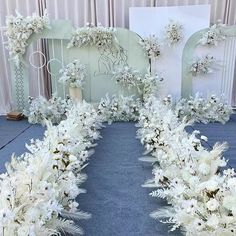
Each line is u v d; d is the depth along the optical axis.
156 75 3.19
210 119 3.03
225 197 0.98
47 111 3.01
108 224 1.22
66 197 1.18
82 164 1.81
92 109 2.60
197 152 1.31
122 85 3.25
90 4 3.31
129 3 3.31
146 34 3.22
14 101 3.35
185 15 3.16
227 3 3.30
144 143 2.21
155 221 1.24
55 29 3.09
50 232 0.97
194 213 1.00
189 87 3.32
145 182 1.61
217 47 3.22
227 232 0.94
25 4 3.30
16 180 1.04
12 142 2.40
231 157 1.99
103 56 3.21
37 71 3.45
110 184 1.60
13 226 0.87
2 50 3.43
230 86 3.35
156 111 2.25
